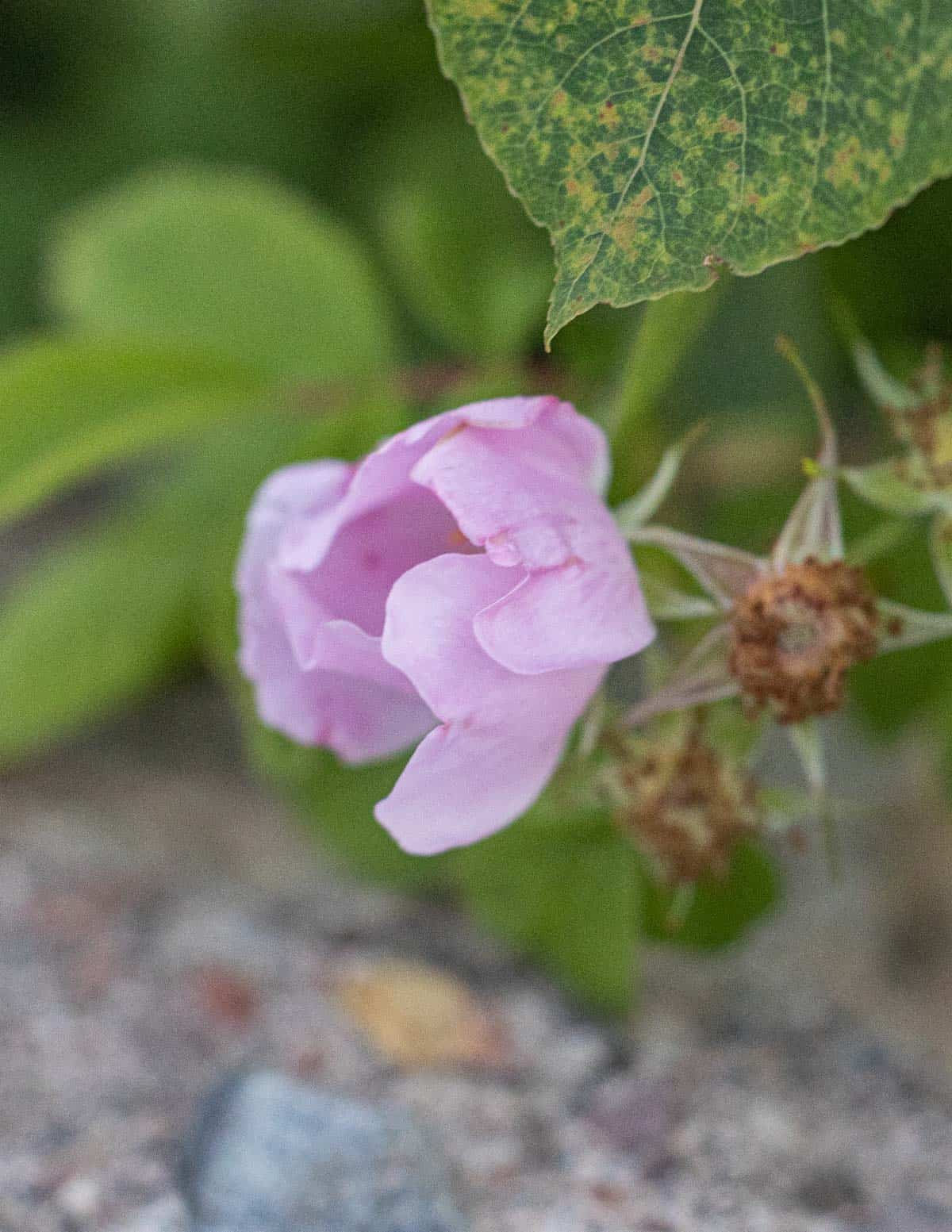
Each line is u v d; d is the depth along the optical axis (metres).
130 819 0.57
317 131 0.67
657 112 0.38
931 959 0.52
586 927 0.48
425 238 0.52
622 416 0.44
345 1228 0.44
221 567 0.49
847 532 0.48
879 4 0.38
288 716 0.42
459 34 0.38
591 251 0.38
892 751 0.56
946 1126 0.46
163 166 0.66
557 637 0.39
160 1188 0.44
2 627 0.52
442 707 0.39
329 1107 0.45
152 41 0.68
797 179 0.38
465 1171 0.45
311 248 0.51
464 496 0.39
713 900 0.48
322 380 0.50
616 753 0.43
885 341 0.54
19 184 0.67
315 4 0.62
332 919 0.51
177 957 0.49
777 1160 0.45
